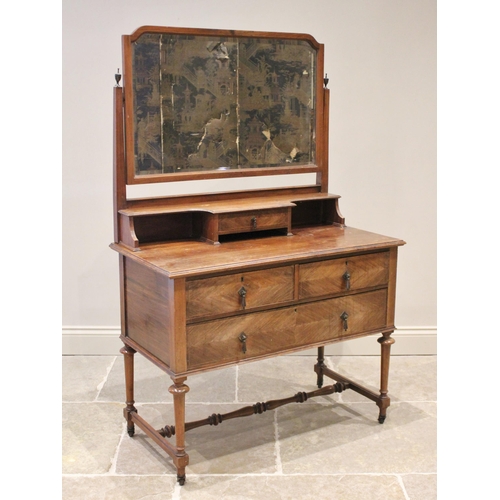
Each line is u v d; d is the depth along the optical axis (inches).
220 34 138.7
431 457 135.4
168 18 169.3
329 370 165.2
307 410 155.6
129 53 130.9
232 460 134.6
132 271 133.4
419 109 177.3
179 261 123.2
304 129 151.9
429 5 173.0
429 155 179.6
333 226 154.9
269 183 181.5
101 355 184.2
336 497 122.1
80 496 122.2
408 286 186.1
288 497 122.2
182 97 138.0
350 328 140.3
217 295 122.0
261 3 170.4
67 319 182.7
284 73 147.3
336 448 138.9
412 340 187.9
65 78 169.6
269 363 182.2
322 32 172.2
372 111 176.4
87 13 167.3
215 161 143.8
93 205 176.6
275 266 127.4
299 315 132.7
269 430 146.5
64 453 136.6
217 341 124.0
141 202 136.6
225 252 129.9
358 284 139.0
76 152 173.5
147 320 130.0
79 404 157.0
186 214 141.9
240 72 142.9
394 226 182.7
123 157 134.1
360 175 179.3
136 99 133.6
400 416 152.5
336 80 174.2
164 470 131.0
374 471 130.4
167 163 138.8
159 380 169.9
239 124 144.8
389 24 173.0
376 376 173.8
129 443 140.9
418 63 175.2
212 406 157.2
